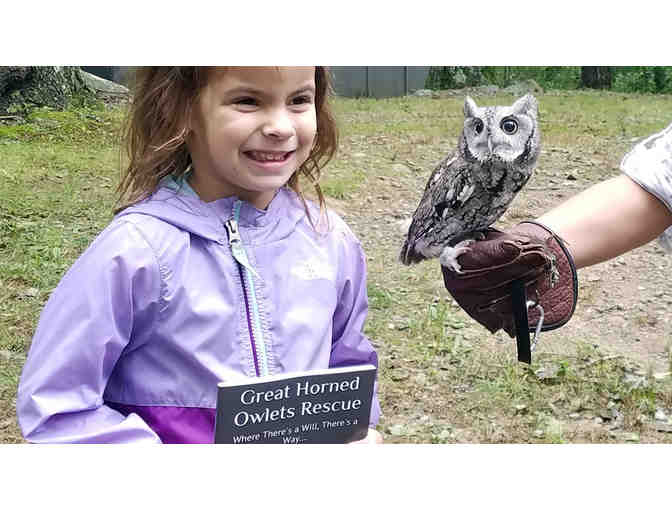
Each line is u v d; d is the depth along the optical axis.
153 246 1.44
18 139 5.11
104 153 5.04
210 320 1.47
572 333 3.90
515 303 1.60
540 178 5.37
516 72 7.21
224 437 1.32
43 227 4.12
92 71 6.25
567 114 6.45
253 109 1.44
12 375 3.11
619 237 1.58
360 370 1.40
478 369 3.49
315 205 1.78
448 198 1.84
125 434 1.38
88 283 1.40
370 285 4.16
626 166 1.58
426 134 5.99
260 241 1.57
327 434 1.40
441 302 4.06
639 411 3.21
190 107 1.51
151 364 1.48
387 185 5.22
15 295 3.62
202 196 1.58
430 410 3.21
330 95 1.80
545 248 1.56
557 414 3.19
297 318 1.56
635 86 7.35
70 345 1.39
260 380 1.32
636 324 3.97
